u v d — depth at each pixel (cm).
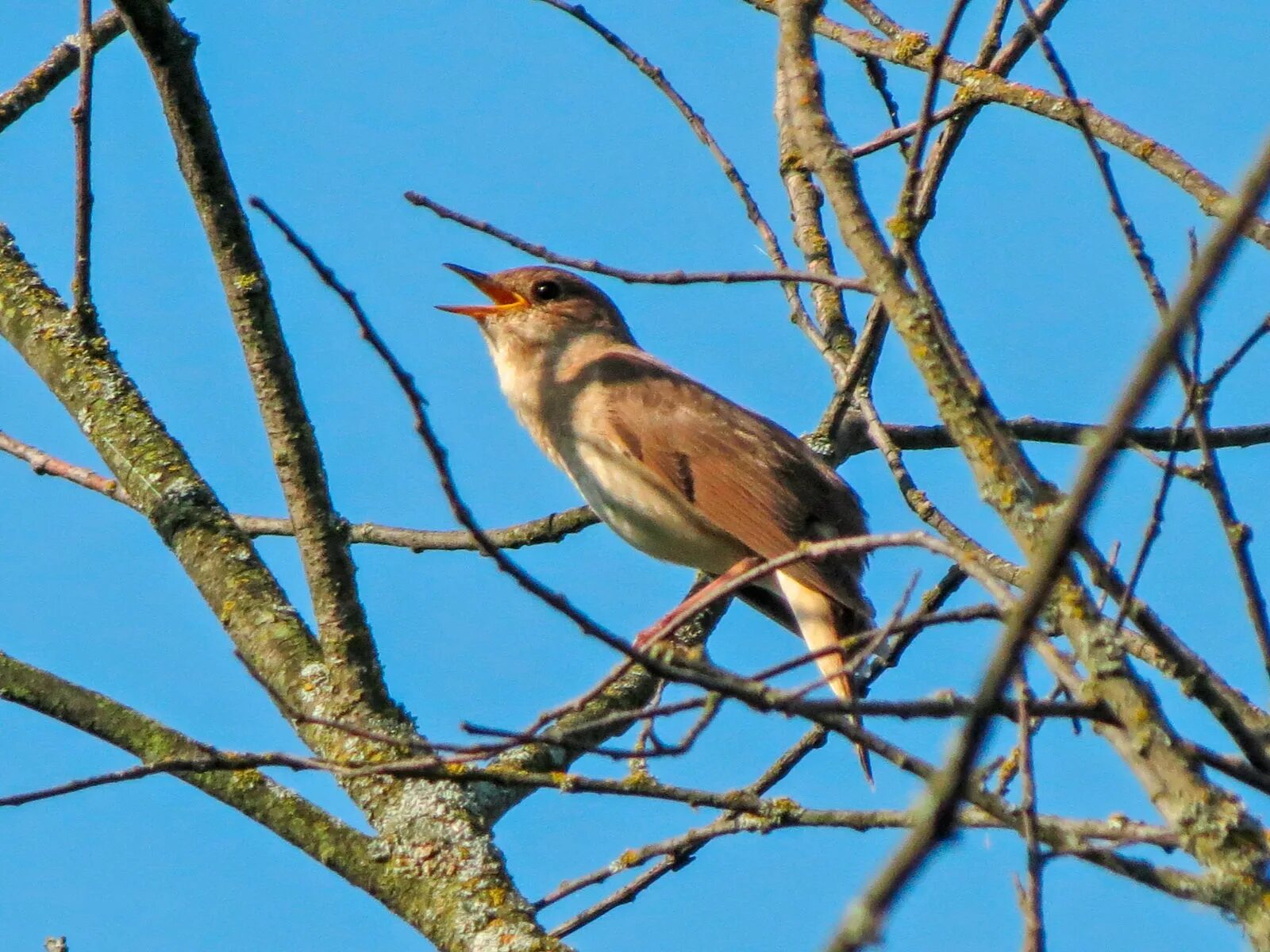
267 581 1007
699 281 732
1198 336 657
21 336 1127
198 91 932
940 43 675
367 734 702
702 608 707
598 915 915
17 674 892
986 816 638
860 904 455
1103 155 696
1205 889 557
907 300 639
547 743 643
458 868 852
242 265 960
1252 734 593
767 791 945
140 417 1082
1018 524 604
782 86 1163
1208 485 654
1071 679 595
